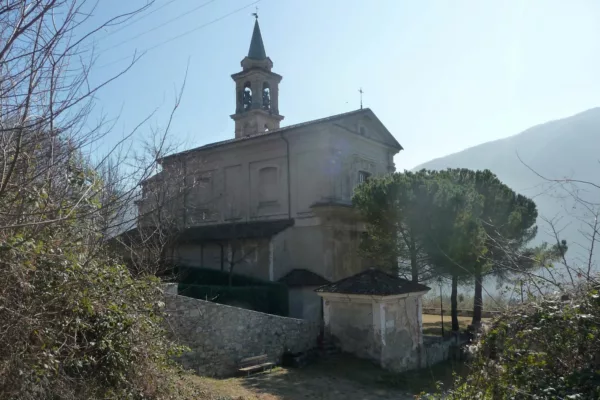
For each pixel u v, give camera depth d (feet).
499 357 19.43
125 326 23.22
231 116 117.19
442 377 47.44
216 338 41.70
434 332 70.28
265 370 44.68
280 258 76.33
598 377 15.58
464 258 55.98
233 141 87.15
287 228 78.13
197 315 40.40
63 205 18.02
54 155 16.07
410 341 51.52
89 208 19.20
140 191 24.97
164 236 39.19
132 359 24.26
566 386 15.85
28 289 16.96
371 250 65.05
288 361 47.44
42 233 18.47
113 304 21.89
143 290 27.27
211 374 40.73
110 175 29.22
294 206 79.92
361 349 49.93
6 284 16.39
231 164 88.74
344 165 80.94
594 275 18.78
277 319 48.11
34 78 13.25
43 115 14.03
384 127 92.12
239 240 77.71
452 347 56.95
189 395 27.96
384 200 60.64
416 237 60.90
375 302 49.11
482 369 19.89
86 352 21.62
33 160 15.71
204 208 88.12
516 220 66.28
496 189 69.15
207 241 79.66
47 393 18.02
